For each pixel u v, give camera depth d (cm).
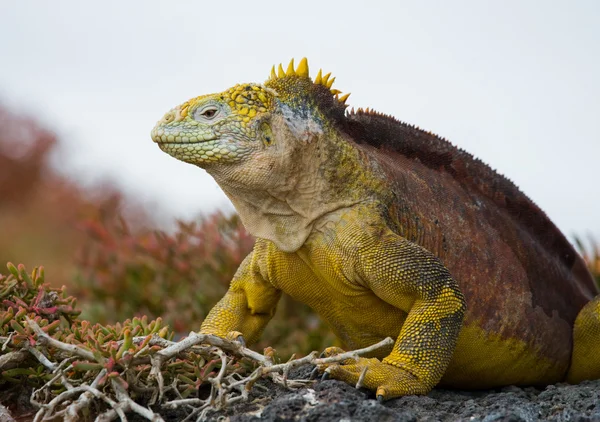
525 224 1221
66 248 2592
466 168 1170
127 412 859
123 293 1571
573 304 1239
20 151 2950
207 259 1529
